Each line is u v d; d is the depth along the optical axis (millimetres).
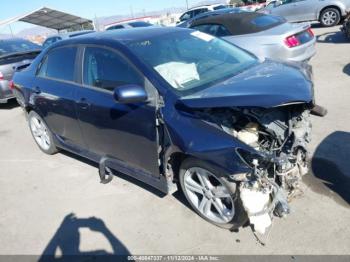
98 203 3738
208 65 3492
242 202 2666
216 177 2812
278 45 6281
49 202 3908
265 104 2490
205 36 4055
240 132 2816
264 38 6402
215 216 3086
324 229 2883
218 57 3705
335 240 2760
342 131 4449
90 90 3729
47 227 3471
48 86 4375
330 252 2664
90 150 4156
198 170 2963
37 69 4738
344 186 3371
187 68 3332
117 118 3398
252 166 2572
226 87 2865
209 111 2809
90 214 3572
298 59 6395
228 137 2650
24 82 4902
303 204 3191
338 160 3807
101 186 4062
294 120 3002
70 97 3959
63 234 3330
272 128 2850
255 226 2641
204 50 3750
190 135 2791
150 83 3104
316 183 3463
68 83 4066
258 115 2824
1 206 3965
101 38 3729
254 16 7090
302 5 13586
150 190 3814
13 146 5801
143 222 3326
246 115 2854
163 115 2975
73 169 4613
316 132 4512
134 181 4047
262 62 3699
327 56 8594
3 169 4934
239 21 6828
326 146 4129
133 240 3113
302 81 2791
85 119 3846
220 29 7000
